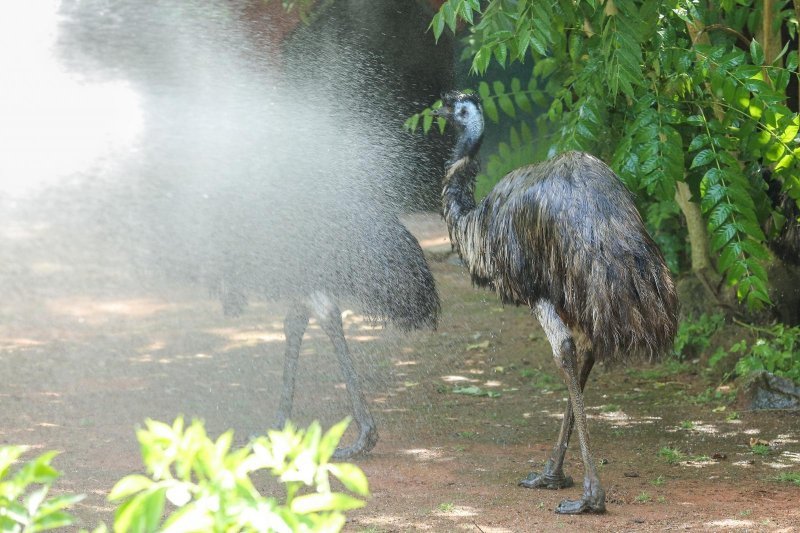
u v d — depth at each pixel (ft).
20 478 11.02
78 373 44.68
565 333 27.45
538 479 30.09
